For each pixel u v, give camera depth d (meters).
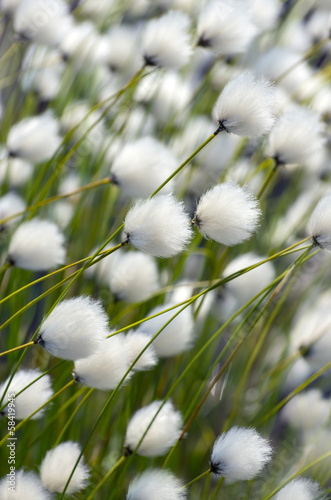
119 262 0.89
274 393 0.98
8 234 0.94
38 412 0.81
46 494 0.80
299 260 0.80
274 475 0.96
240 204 0.79
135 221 0.78
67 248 0.97
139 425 0.81
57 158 0.99
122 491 0.90
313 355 0.92
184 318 0.84
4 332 0.97
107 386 0.79
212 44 0.88
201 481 0.99
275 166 0.84
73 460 0.80
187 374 0.97
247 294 0.92
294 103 0.99
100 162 0.97
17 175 0.99
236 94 0.79
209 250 0.94
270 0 0.98
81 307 0.77
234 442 0.79
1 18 1.00
